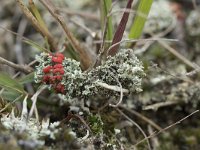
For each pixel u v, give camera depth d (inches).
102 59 4.2
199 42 5.7
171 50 5.2
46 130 3.2
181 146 4.6
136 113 4.6
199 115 4.8
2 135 3.0
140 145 4.3
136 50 5.2
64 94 3.9
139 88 3.9
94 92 3.9
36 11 4.1
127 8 4.0
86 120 4.0
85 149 3.3
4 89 4.0
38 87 4.1
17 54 5.7
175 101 4.8
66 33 4.1
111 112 4.4
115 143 3.9
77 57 4.4
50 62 3.9
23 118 3.6
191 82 4.7
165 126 4.7
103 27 4.3
